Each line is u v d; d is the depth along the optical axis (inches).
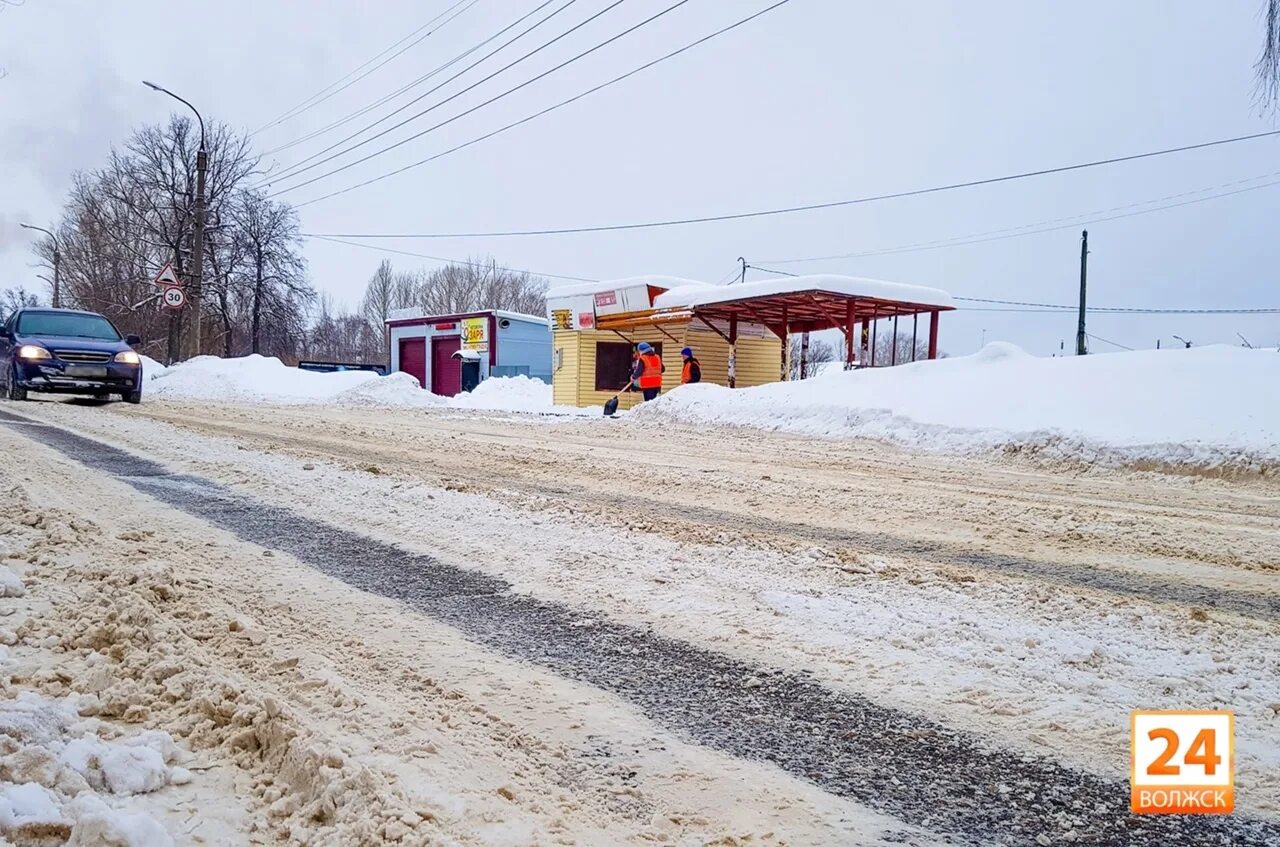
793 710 114.8
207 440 410.6
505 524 228.5
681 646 138.1
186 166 1800.0
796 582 175.8
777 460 419.8
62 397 705.0
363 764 91.4
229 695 106.1
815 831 85.2
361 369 1897.1
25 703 95.9
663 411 709.3
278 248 2063.2
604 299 1007.6
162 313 1822.1
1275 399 409.7
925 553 213.9
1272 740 107.3
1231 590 184.2
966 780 96.7
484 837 79.7
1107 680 125.8
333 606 153.7
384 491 275.0
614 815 86.7
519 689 119.0
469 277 3447.3
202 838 78.2
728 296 855.1
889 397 569.3
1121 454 403.9
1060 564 206.1
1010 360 591.5
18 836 72.7
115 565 164.4
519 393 1202.6
